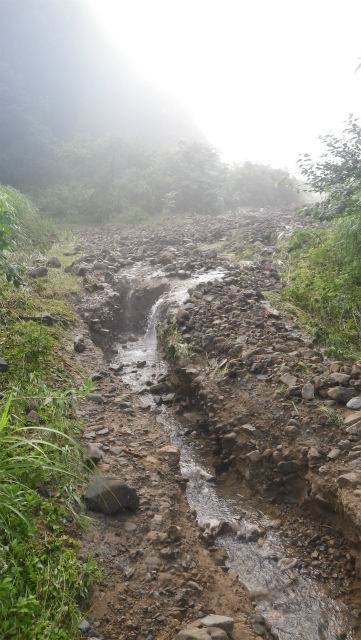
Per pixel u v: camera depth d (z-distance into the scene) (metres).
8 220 4.87
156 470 3.79
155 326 6.81
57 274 7.58
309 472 3.68
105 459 3.78
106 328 6.89
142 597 2.69
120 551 2.96
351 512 3.18
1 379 4.12
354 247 5.97
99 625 2.50
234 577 3.17
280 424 4.11
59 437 3.62
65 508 3.08
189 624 2.58
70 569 2.56
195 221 12.59
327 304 5.77
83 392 4.11
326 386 4.38
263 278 7.16
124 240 10.68
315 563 3.32
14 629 2.15
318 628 2.90
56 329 5.77
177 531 3.19
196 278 7.68
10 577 2.28
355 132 6.67
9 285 6.22
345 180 6.60
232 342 5.35
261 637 2.69
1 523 2.45
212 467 4.35
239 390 4.67
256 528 3.64
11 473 2.95
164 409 5.21
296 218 10.53
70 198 15.42
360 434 3.76
